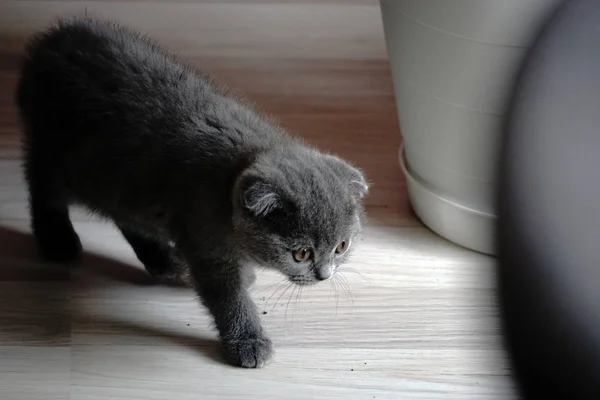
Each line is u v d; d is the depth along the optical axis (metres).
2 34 2.30
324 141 2.01
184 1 2.54
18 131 1.97
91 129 1.46
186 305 1.57
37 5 2.44
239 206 1.29
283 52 2.34
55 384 1.38
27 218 1.75
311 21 2.49
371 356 1.47
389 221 1.79
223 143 1.39
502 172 0.67
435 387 1.41
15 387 1.37
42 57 1.51
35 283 1.59
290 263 1.33
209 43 2.36
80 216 1.79
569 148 0.65
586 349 0.60
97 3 2.49
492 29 1.35
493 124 1.47
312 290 1.61
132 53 1.51
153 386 1.39
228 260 1.41
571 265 0.63
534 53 0.70
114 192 1.48
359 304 1.58
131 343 1.47
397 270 1.66
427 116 1.58
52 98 1.48
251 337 1.45
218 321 1.45
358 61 2.33
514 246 0.64
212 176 1.37
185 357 1.45
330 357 1.46
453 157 1.58
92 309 1.54
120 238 1.74
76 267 1.64
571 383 0.60
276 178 1.28
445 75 1.47
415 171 1.74
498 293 0.66
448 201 1.66
